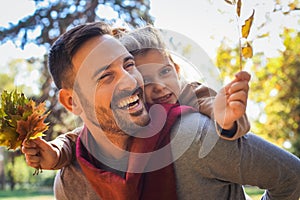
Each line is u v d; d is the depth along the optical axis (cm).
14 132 131
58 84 138
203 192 132
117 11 340
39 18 379
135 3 334
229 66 346
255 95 653
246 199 155
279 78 640
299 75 624
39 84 401
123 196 129
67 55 132
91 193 144
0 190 950
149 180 129
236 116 115
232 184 137
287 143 712
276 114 694
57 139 146
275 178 135
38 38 385
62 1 369
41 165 140
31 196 781
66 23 371
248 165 131
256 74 616
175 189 130
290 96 671
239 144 129
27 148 135
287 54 576
